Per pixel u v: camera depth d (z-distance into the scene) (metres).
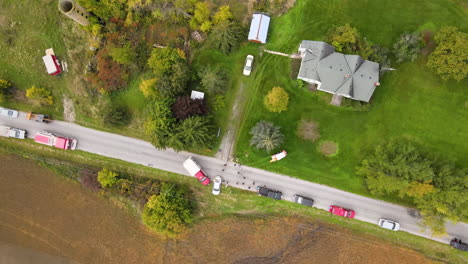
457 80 46.16
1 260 56.88
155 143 48.62
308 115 50.41
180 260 53.97
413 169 44.06
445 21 47.97
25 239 56.72
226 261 52.97
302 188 51.41
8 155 56.72
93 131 54.22
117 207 55.00
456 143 48.03
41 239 56.41
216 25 48.50
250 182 52.16
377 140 49.28
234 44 48.59
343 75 44.44
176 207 49.56
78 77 53.50
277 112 50.59
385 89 48.91
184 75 48.00
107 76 51.25
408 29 48.50
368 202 50.50
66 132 54.72
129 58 49.41
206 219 53.66
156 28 51.22
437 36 45.31
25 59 54.59
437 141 48.31
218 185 51.50
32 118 54.28
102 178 51.22
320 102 50.06
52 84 54.44
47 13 53.56
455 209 44.31
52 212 56.19
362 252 51.03
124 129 53.50
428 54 48.03
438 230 46.12
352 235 51.22
